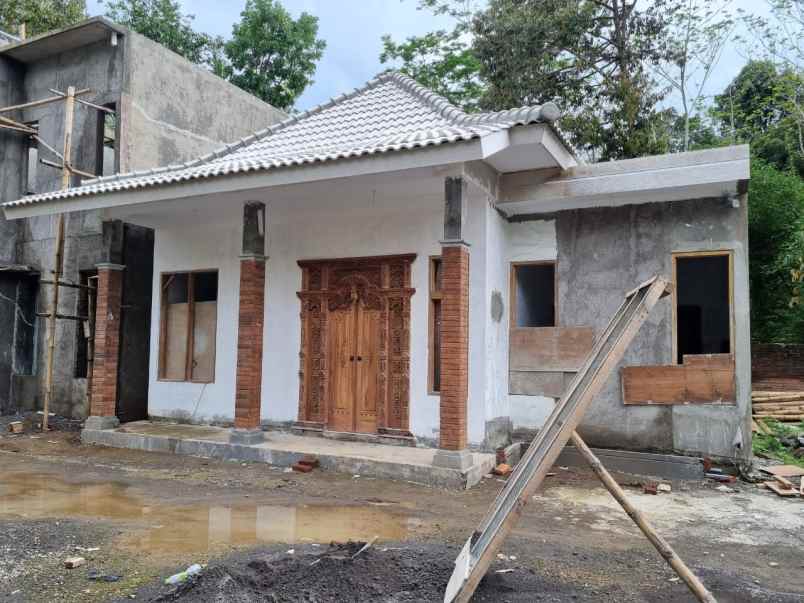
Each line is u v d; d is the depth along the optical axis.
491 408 8.45
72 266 12.34
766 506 6.83
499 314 8.91
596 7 18.19
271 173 7.96
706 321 8.63
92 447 9.62
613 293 8.77
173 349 11.12
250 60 23.66
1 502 6.26
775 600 4.01
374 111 10.10
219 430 9.96
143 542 4.91
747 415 8.02
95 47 12.62
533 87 17.47
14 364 12.67
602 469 3.69
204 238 10.73
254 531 5.30
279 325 9.95
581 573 4.39
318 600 3.62
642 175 8.22
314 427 9.46
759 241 14.76
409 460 7.75
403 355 8.90
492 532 3.56
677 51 18.42
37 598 3.75
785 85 18.89
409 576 3.99
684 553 5.12
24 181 13.52
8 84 13.42
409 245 9.00
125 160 12.02
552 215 9.20
